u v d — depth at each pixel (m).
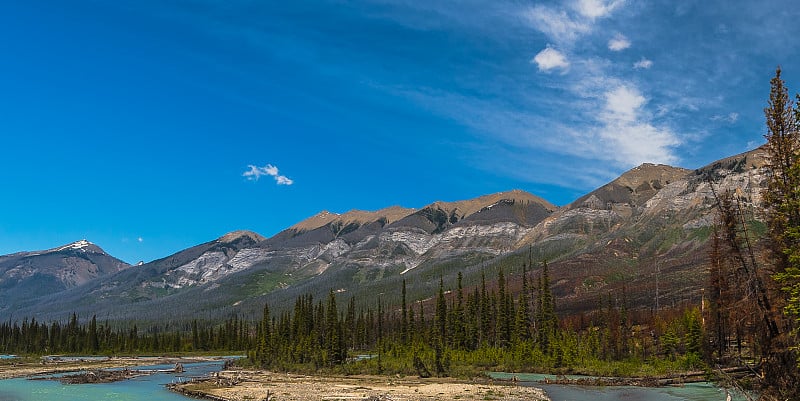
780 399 40.09
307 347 127.81
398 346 140.38
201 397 72.88
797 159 41.91
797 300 38.94
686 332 110.50
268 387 82.00
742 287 44.34
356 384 87.31
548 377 100.62
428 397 68.81
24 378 101.31
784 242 42.16
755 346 45.75
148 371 117.94
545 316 140.75
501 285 154.75
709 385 80.94
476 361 124.06
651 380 85.06
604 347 125.19
